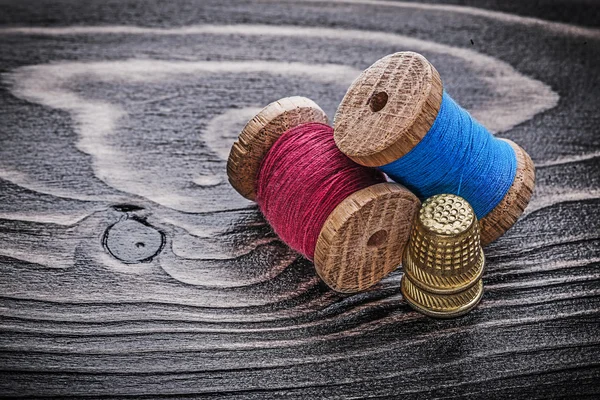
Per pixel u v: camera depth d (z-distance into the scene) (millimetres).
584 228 317
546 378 287
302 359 290
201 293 302
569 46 372
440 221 279
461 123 288
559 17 383
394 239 289
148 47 370
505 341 293
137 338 292
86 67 363
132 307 298
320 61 365
